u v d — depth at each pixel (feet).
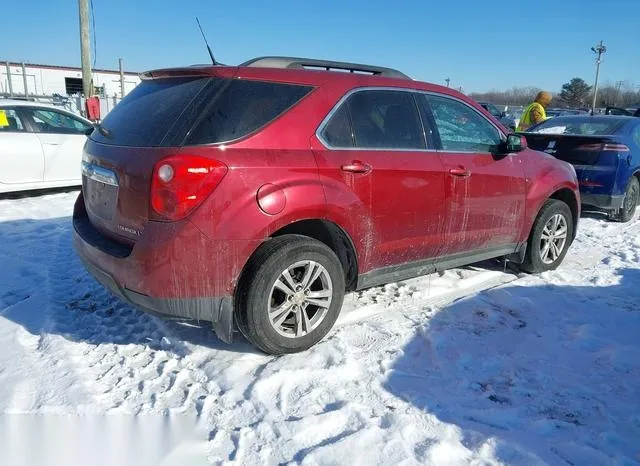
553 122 27.99
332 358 11.03
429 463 8.11
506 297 14.58
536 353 11.60
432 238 13.26
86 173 12.02
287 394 9.85
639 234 22.36
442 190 13.15
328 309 11.46
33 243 18.92
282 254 10.46
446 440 8.60
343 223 11.33
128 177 10.15
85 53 49.26
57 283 15.11
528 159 15.92
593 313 13.71
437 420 9.16
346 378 10.41
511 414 9.36
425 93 13.52
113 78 110.42
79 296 14.24
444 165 13.21
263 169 10.18
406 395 9.86
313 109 11.19
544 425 9.09
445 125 13.78
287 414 9.29
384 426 8.93
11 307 13.46
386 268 12.69
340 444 8.44
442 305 14.01
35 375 10.34
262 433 8.79
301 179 10.61
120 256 10.24
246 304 10.36
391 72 13.55
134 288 10.09
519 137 14.67
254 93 10.68
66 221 22.16
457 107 14.25
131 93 12.39
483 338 12.21
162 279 9.77
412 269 13.34
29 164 25.81
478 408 9.53
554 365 11.11
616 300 14.60
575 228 17.95
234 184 9.84
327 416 9.14
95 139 12.06
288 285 10.83
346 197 11.26
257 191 10.05
